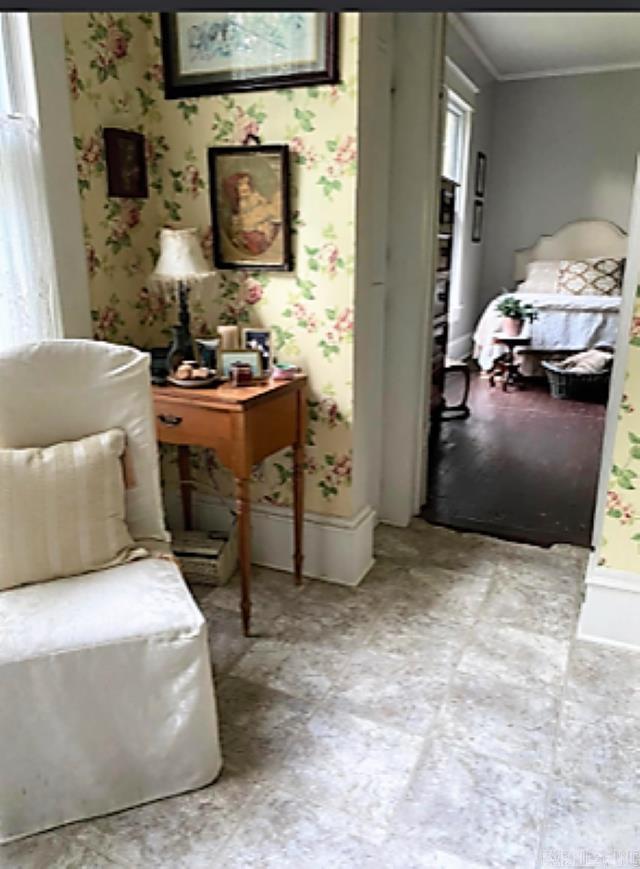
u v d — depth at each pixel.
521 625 2.16
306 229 2.19
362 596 2.34
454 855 1.36
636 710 1.77
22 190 1.85
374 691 1.84
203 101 2.22
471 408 5.05
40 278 1.94
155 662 1.41
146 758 1.46
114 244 2.28
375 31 2.08
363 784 1.53
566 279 6.58
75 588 1.53
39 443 1.66
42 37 1.85
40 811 1.41
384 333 2.73
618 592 2.01
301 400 2.23
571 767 1.58
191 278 2.14
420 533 2.86
